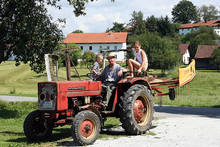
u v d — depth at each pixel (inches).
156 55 2100.1
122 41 3484.3
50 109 301.1
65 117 313.1
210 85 1547.7
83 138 284.8
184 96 1050.7
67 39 3627.0
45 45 616.1
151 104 353.7
